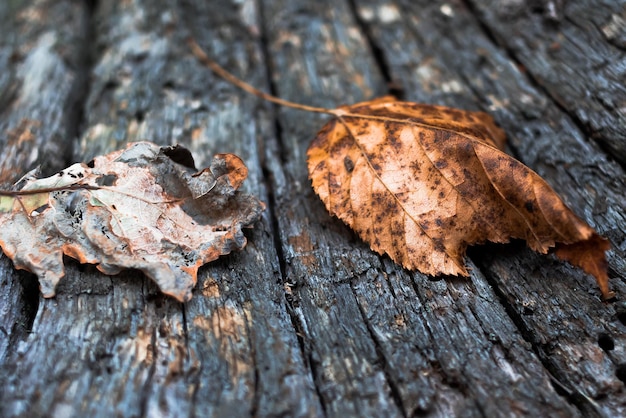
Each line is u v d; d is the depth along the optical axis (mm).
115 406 192
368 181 226
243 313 210
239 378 198
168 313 208
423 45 286
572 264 210
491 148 218
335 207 225
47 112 263
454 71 275
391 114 234
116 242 211
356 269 220
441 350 203
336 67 283
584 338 206
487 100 262
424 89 271
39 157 245
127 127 260
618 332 206
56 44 292
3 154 244
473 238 217
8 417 190
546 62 267
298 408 194
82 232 212
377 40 292
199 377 197
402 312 211
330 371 200
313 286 217
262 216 232
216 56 289
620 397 196
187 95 273
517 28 281
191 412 192
